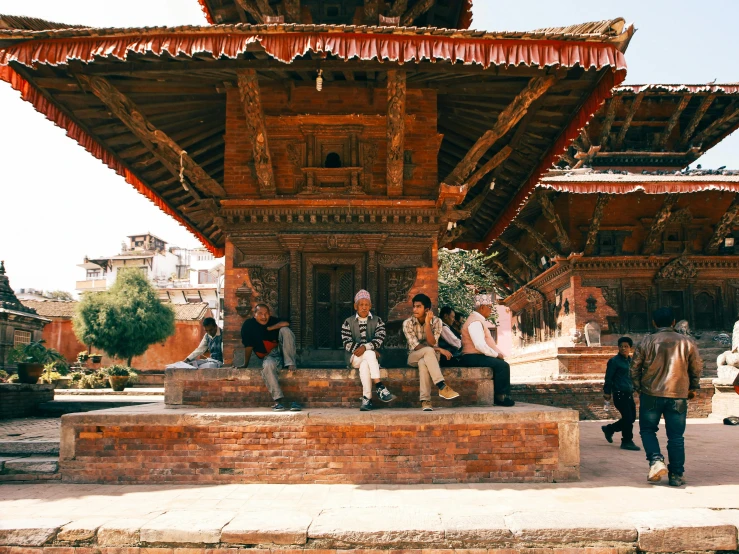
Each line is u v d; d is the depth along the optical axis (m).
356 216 9.05
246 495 6.02
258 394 7.55
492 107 9.99
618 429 10.05
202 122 10.41
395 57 6.99
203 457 6.64
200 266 67.75
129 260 68.38
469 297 24.02
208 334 10.78
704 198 21.47
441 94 9.75
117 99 8.13
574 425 6.75
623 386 9.48
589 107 8.66
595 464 7.95
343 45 6.97
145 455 6.66
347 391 7.52
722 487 6.41
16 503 5.72
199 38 6.97
